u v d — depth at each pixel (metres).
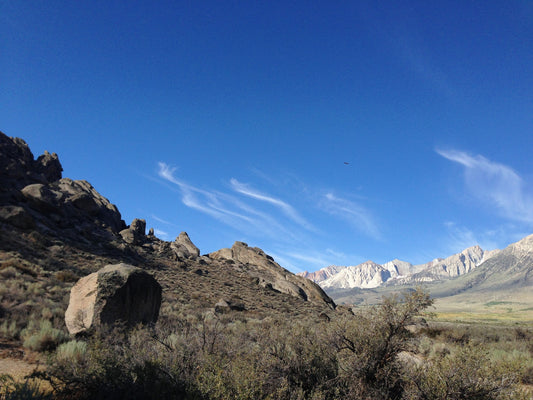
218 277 53.75
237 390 5.35
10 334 11.12
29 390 5.32
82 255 35.59
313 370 6.62
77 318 11.81
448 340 18.94
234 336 8.52
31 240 32.12
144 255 50.66
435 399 5.52
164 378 6.13
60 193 49.38
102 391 6.12
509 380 5.46
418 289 6.65
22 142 57.91
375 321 6.82
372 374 6.39
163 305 25.06
